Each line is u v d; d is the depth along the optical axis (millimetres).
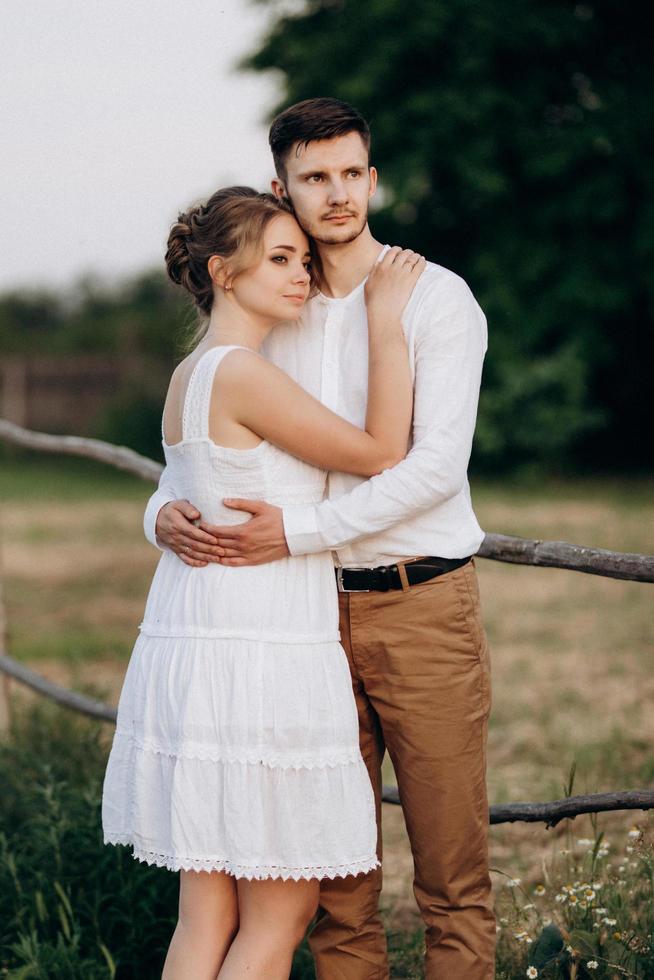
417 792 2430
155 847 2344
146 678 2396
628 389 15609
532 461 14508
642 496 12328
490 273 14227
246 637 2289
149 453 17641
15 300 20891
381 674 2418
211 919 2359
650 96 14125
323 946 2576
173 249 2502
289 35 15344
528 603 7711
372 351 2346
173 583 2439
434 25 13648
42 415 18844
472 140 13898
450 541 2402
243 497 2357
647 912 2789
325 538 2299
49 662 6535
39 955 2941
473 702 2410
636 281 14000
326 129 2324
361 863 2289
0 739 4656
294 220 2408
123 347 18547
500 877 3559
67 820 3426
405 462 2303
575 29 13930
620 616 7121
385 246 2508
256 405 2314
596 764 4434
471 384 2346
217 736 2277
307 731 2264
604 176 13680
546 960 2609
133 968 3078
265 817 2264
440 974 2430
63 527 11664
